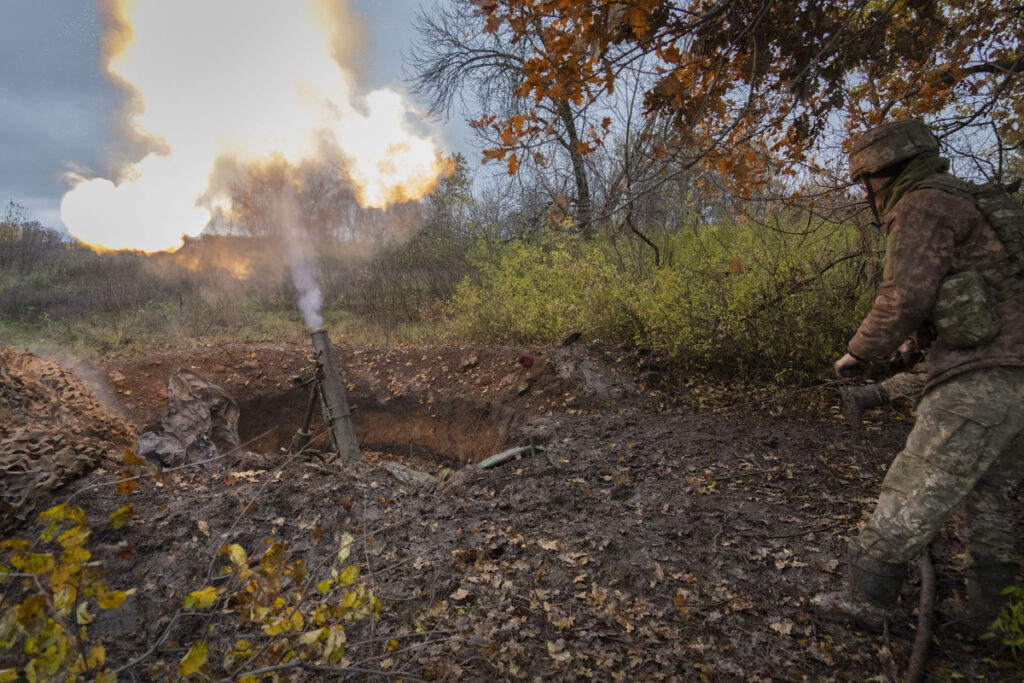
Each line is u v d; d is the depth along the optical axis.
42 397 4.46
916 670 2.34
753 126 2.89
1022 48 3.60
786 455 4.40
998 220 2.28
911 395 2.76
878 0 3.45
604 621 2.77
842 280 5.86
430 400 7.11
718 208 6.47
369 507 3.55
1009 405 2.22
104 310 11.26
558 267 8.35
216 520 3.22
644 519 3.58
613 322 7.32
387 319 11.05
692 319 6.27
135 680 2.35
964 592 2.80
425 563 3.13
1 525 2.96
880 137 2.47
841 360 2.62
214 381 7.37
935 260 2.28
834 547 3.18
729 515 3.58
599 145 2.79
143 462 2.19
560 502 3.84
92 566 1.72
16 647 2.41
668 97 2.58
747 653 2.57
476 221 13.60
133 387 7.06
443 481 4.39
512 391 6.55
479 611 2.83
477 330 8.68
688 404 5.79
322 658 2.39
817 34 2.78
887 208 2.52
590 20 2.38
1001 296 2.25
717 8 2.46
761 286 5.96
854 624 2.64
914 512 2.37
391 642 2.38
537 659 2.55
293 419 7.50
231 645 2.54
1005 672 2.37
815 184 4.55
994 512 2.46
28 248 15.10
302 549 3.18
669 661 2.52
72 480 3.35
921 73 3.70
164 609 2.67
